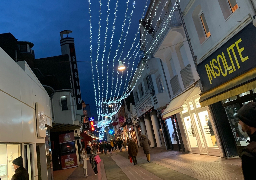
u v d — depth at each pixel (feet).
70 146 58.59
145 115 83.30
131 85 100.12
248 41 22.15
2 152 16.88
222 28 27.02
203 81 32.60
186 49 38.68
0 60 16.79
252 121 5.17
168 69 50.03
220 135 30.45
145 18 58.18
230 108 29.07
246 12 22.39
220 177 20.49
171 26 38.22
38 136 26.55
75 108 89.97
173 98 48.98
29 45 68.28
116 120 202.18
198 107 36.22
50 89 63.31
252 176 4.81
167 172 27.32
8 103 17.26
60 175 44.73
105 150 84.99
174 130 50.29
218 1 27.35
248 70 21.95
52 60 86.74
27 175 14.97
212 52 29.35
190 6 34.47
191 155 39.45
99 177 33.45
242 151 5.25
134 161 40.40
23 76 23.26
